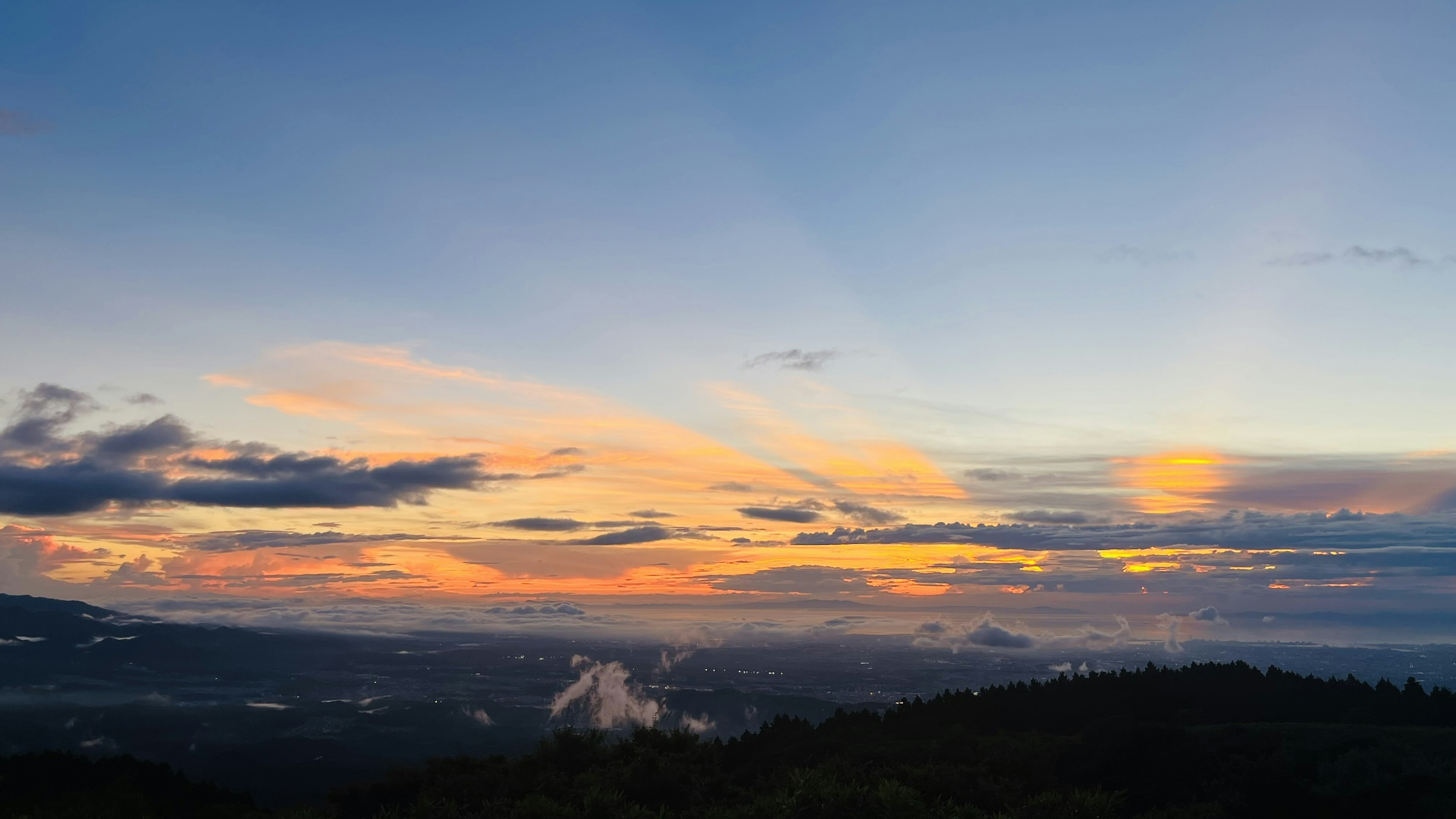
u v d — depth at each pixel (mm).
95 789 36812
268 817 36594
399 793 30688
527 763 30953
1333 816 29453
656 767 28781
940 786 29094
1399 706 53156
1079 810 23625
